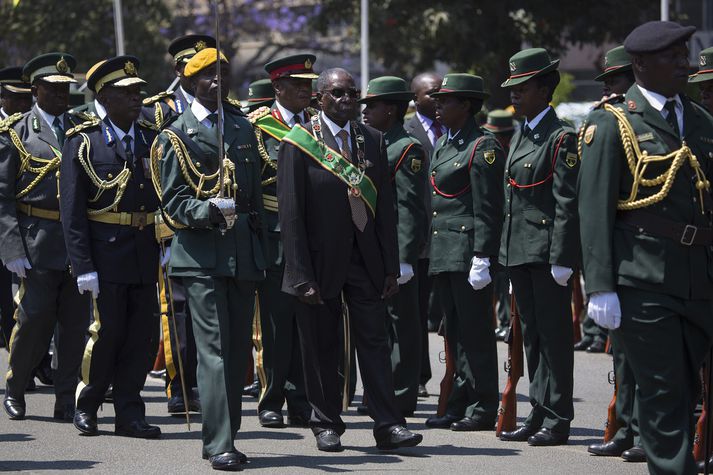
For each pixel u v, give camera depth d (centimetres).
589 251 1513
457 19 5422
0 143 2142
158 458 1833
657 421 1490
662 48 1500
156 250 2019
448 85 2070
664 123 1516
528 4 5588
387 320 2200
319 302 1834
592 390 2478
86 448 1911
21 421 2148
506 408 1988
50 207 2153
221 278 1798
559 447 1927
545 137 1919
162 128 1867
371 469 1755
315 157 1841
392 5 5653
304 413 2098
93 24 6806
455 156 2066
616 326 1504
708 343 1538
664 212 1502
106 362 2000
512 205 1947
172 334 2191
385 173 1883
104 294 1978
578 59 8044
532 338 1955
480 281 2011
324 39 8362
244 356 1833
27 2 6731
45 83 2169
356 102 1866
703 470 1738
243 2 7831
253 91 2569
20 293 2159
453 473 1731
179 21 7794
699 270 1504
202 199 1820
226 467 1736
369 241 1855
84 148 1975
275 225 2103
